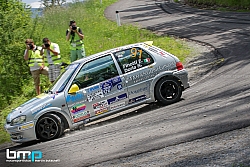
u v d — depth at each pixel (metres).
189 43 23.27
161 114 10.75
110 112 11.62
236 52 18.28
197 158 6.90
